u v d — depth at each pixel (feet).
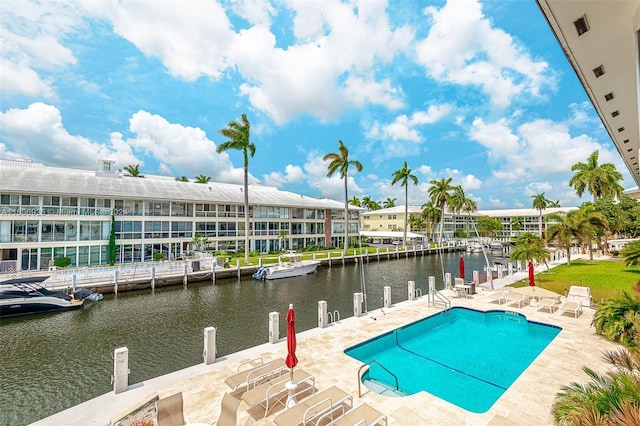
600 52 17.94
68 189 102.63
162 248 119.85
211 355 30.71
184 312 64.59
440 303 53.67
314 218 175.83
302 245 168.96
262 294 81.25
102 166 130.52
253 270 105.91
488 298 56.70
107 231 107.04
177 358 42.01
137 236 113.70
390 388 27.78
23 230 92.63
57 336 51.06
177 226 124.88
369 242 254.47
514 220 296.30
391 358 34.88
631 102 25.18
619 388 14.99
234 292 83.61
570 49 17.89
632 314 32.71
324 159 150.00
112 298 76.02
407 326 42.14
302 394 24.43
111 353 44.04
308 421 19.07
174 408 19.02
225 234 139.85
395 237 234.79
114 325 56.44
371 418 18.79
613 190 146.51
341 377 27.86
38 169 116.16
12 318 59.77
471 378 30.01
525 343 38.96
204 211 133.90
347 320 44.34
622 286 63.00
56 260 93.91
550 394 24.13
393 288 89.51
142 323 57.47
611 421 12.30
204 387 26.03
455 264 141.49
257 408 22.59
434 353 36.22
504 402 23.20
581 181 150.82
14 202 93.61
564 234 99.86
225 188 161.89
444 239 251.39
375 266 134.82
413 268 129.08
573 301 48.57
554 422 18.78
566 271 86.69
